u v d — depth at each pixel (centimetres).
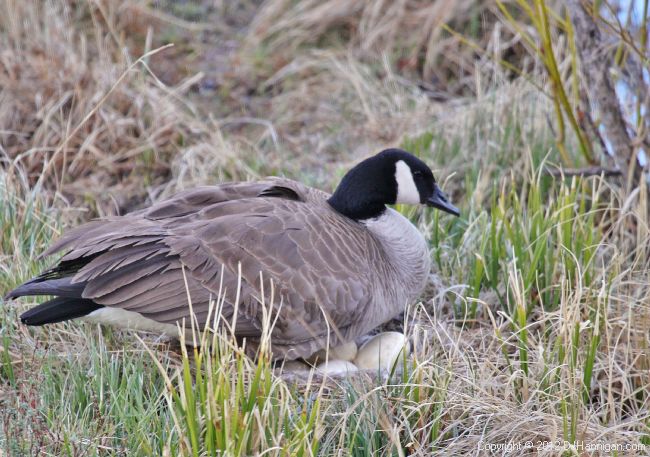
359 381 892
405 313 1050
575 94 1171
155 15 1655
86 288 859
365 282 948
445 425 859
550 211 1138
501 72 1491
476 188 1195
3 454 784
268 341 845
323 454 805
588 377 905
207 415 761
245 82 1576
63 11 1589
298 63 1598
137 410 844
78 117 1345
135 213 973
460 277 1098
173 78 1555
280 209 952
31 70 1385
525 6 1133
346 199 1036
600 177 1138
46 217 1127
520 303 931
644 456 817
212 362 858
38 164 1295
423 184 1055
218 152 1298
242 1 1784
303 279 914
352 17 1666
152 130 1357
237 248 903
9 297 867
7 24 1473
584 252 1067
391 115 1439
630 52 1152
